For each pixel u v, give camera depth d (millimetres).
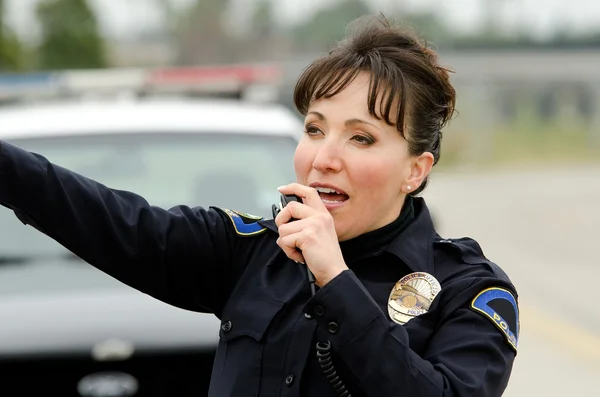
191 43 72438
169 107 7719
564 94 62000
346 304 3006
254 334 3246
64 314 5449
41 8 53844
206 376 5219
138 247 3377
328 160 3211
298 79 3316
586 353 10586
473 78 56656
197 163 6844
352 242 3307
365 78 3229
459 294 3213
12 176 3254
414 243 3324
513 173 44438
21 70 47281
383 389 2984
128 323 5320
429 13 57938
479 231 20906
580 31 59188
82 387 5160
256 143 6988
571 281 14742
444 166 51469
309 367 3182
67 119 7223
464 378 3057
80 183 3348
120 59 67812
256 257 3428
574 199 28984
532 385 9484
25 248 6188
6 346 5184
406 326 3178
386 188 3254
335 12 56719
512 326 3213
